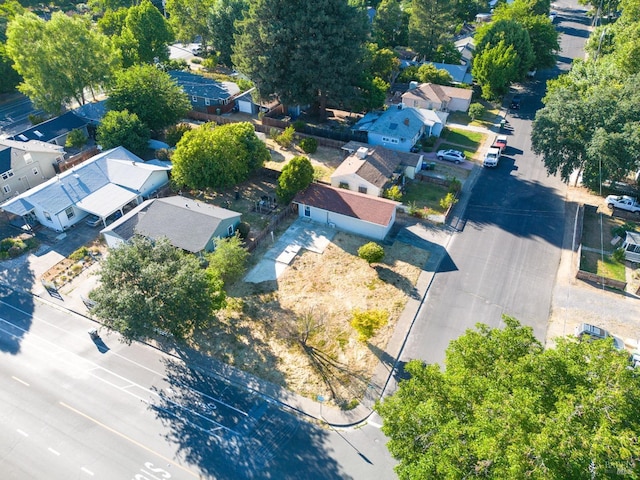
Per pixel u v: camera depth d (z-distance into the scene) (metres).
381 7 99.69
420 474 20.25
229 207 52.78
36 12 121.00
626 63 61.50
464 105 76.06
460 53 90.00
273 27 62.03
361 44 67.56
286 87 66.75
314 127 68.56
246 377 34.03
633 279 41.84
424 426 22.17
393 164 56.53
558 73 91.50
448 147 65.38
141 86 61.84
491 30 81.31
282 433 30.34
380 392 32.72
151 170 53.34
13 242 46.72
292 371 34.31
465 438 20.92
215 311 39.03
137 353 36.16
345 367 34.47
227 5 88.62
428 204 52.81
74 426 30.91
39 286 42.44
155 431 30.58
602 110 49.25
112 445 29.80
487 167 60.34
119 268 33.09
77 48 65.62
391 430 22.97
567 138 50.25
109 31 95.88
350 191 51.12
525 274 42.69
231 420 31.19
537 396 19.56
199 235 43.44
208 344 36.62
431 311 39.00
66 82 67.19
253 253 45.75
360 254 43.06
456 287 41.38
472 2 120.19
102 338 37.44
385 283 41.88
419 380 24.30
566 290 40.78
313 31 61.81
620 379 19.34
